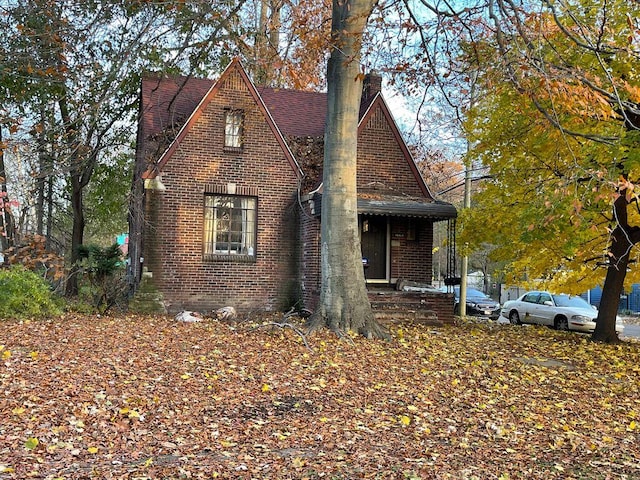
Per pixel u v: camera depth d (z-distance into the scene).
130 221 21.66
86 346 10.44
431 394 9.02
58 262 16.36
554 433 7.54
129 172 24.69
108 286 16.11
